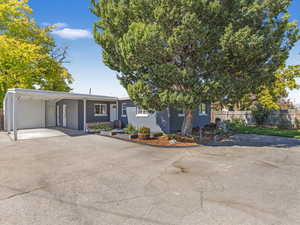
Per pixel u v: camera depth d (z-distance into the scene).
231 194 3.69
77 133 13.31
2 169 5.30
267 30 7.90
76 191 3.83
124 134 12.39
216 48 8.16
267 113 17.22
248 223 2.71
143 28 7.33
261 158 6.52
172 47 7.70
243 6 7.86
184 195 3.64
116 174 4.88
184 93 7.90
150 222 2.74
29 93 10.84
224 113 20.78
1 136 12.03
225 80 7.79
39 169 5.30
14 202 3.35
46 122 18.05
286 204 3.29
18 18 17.62
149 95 8.49
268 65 8.30
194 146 8.77
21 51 16.05
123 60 9.38
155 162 6.05
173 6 7.20
